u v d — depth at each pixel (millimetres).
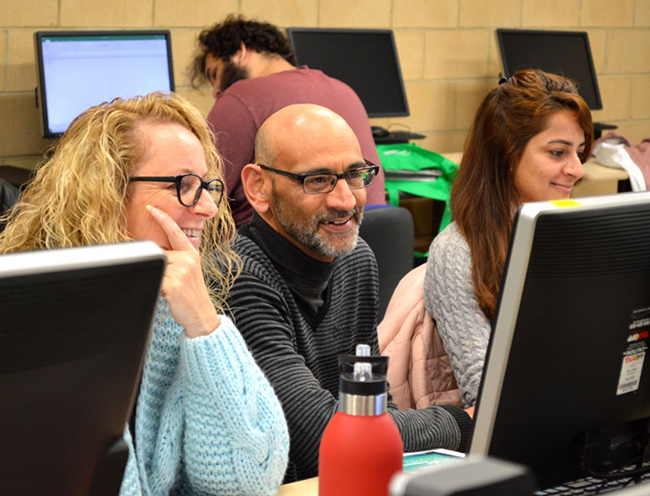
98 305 814
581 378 1113
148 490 1343
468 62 4934
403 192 4023
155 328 1376
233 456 1346
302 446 1518
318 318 1723
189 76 4059
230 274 1574
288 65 3363
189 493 1439
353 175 1665
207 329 1337
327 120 1658
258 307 1586
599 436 1176
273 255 1664
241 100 2955
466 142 2029
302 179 1625
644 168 4262
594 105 4996
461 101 4961
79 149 1332
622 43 5512
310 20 4375
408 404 1961
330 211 1641
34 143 3787
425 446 1564
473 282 1888
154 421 1386
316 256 1671
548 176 1946
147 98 1404
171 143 1366
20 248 1340
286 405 1525
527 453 1110
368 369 1091
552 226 1012
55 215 1314
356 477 1072
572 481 1178
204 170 1402
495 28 4984
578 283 1055
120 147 1339
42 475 848
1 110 3699
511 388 1059
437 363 1962
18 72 3707
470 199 1963
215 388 1329
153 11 3951
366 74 4324
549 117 1930
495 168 1976
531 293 1027
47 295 779
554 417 1114
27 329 777
